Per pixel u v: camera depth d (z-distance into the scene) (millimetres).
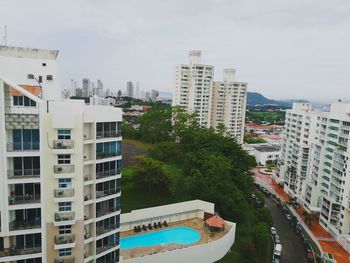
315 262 74188
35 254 37156
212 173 84500
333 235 87125
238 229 78625
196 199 81438
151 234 67938
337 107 93688
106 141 43875
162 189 80438
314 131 110875
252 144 193375
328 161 96312
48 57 44625
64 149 38531
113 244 47219
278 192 125062
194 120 127000
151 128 125688
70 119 38562
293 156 123188
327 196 94000
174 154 103688
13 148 35625
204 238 67375
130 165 90938
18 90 35125
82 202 40844
